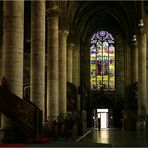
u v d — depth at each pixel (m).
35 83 24.44
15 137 18.95
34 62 24.55
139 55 40.12
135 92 45.94
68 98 38.91
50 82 31.20
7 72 19.27
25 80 39.84
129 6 47.94
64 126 28.14
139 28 40.47
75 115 35.16
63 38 37.50
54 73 31.30
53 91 31.02
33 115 19.06
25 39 42.44
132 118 45.16
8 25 19.50
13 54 19.34
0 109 17.95
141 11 40.53
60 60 37.25
